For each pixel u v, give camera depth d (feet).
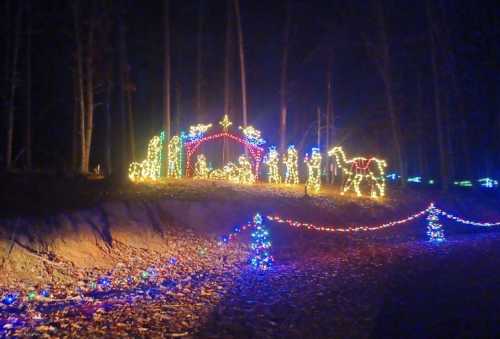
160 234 46.80
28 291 30.76
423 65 101.55
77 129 85.81
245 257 45.06
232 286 33.30
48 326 24.04
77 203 47.60
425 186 98.37
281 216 58.13
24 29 79.92
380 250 49.06
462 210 80.94
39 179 57.31
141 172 72.59
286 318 25.45
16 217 39.60
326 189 81.00
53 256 36.35
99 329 23.68
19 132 89.81
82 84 71.77
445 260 41.65
